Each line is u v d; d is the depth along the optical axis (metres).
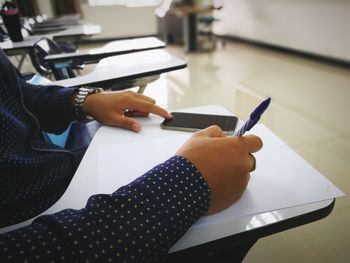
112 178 0.47
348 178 1.48
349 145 1.79
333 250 1.11
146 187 0.34
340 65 3.51
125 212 0.32
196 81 3.24
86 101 0.67
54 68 1.31
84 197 0.44
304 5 3.83
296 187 0.43
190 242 0.36
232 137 0.42
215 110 0.71
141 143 0.57
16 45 1.65
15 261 0.27
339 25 3.41
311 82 3.03
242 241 0.37
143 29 5.93
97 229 0.30
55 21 3.01
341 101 2.49
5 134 0.42
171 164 0.38
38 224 0.31
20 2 3.05
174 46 5.39
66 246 0.29
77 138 1.00
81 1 5.36
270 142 0.55
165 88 2.70
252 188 0.43
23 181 0.45
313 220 0.40
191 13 4.53
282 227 0.39
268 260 1.08
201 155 0.39
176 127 0.62
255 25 4.96
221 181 0.38
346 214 1.26
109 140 0.59
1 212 0.42
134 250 0.30
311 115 2.23
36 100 0.68
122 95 0.68
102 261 0.28
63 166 0.53
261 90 2.85
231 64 3.96
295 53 4.21
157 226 0.32
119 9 5.64
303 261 1.07
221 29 5.99
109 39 5.82
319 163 1.62
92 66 1.34
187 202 0.35
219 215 0.39
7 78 0.49
